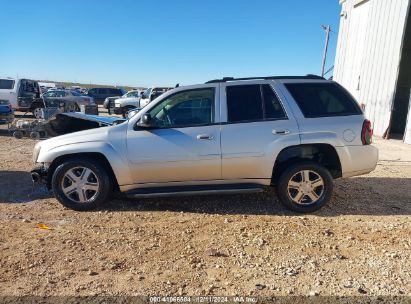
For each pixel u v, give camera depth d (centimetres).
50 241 425
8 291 324
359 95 1666
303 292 326
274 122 516
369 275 355
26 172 751
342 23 1905
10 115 1367
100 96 3491
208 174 520
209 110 524
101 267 367
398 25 1374
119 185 521
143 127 515
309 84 536
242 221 492
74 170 525
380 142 1320
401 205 571
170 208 543
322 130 513
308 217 512
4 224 475
